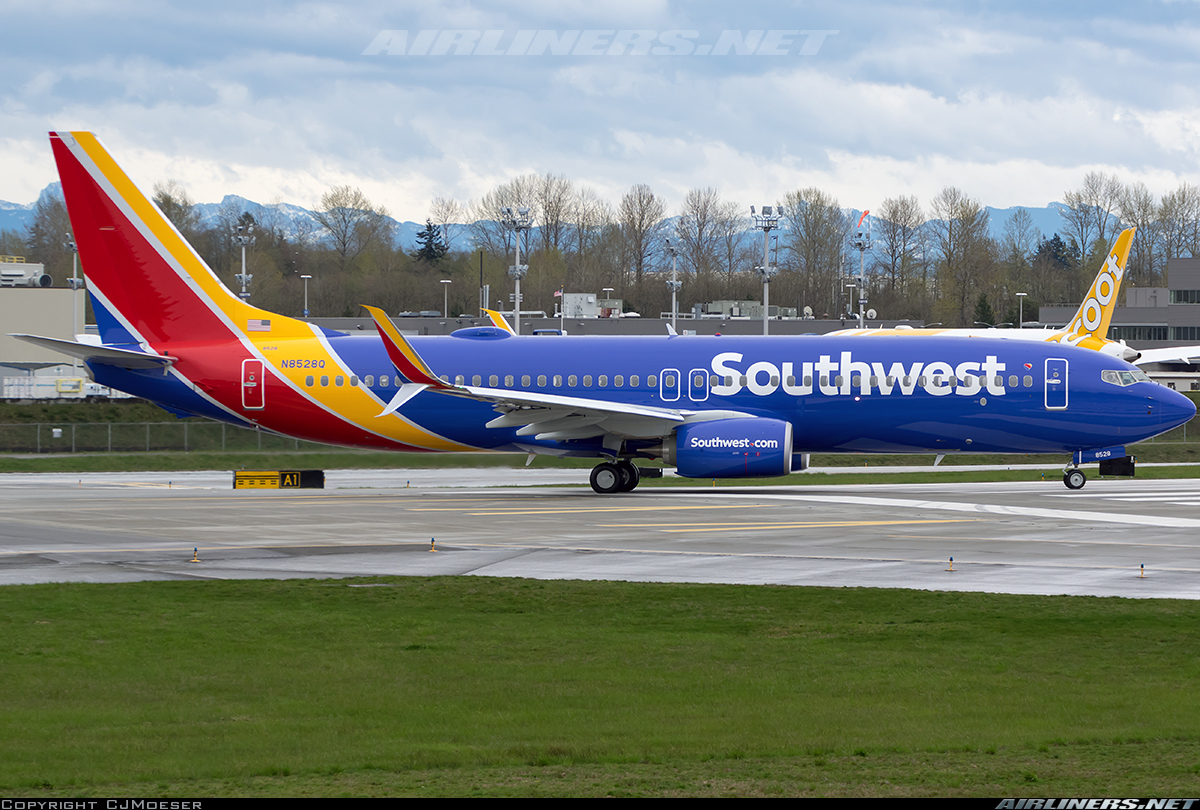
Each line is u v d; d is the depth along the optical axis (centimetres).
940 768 3988
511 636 6297
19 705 4891
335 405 14762
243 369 14775
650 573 8294
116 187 14700
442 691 5131
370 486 16438
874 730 4494
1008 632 6369
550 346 14775
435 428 14712
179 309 14912
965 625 6538
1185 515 11725
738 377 14300
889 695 5069
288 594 7469
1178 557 8925
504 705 4891
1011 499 13488
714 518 11525
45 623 6575
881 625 6569
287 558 8981
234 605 7125
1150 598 7269
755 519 11431
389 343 13000
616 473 14638
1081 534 10262
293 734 4444
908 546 9544
